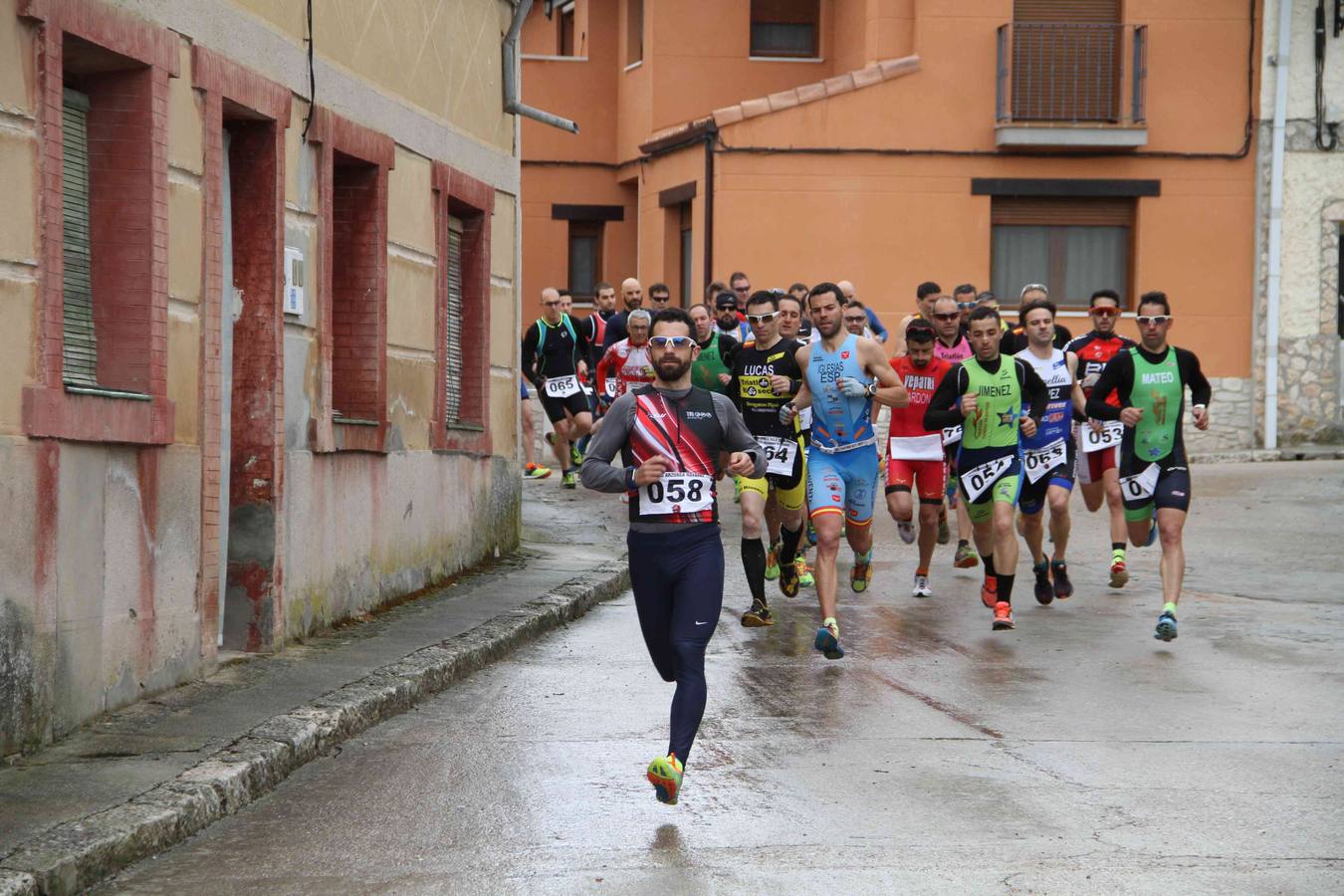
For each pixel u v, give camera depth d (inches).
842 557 742.5
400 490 564.7
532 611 540.7
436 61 598.5
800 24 1402.6
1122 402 536.4
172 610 400.2
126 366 381.7
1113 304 660.1
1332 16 1214.3
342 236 537.6
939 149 1223.5
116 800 298.2
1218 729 394.3
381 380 537.6
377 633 493.4
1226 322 1227.2
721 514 866.1
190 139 406.3
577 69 1457.9
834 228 1224.2
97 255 382.0
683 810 318.0
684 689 328.2
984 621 566.6
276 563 456.8
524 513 847.7
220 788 312.3
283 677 418.3
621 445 347.6
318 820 310.3
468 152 637.3
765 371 534.6
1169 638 506.9
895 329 1227.2
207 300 414.6
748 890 267.0
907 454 610.5
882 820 310.7
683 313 347.6
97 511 360.8
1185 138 1221.7
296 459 472.7
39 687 335.6
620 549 732.0
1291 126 1218.0
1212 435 1229.1
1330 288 1226.0
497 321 680.4
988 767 354.6
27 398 328.8
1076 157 1223.5
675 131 1282.0
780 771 350.3
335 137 496.1
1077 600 618.5
